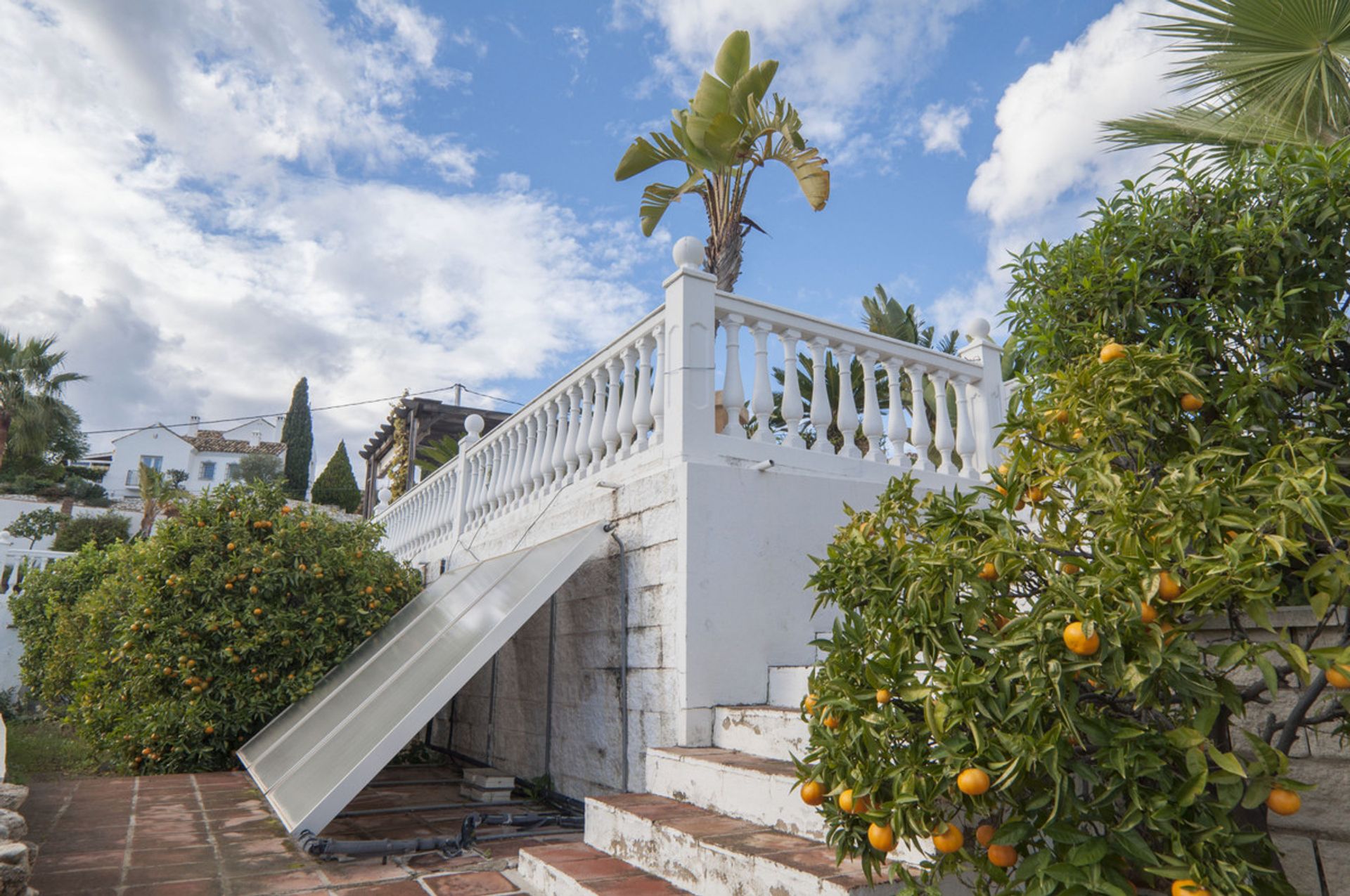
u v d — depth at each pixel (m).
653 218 11.57
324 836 4.35
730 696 4.20
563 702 5.44
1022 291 2.88
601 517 5.25
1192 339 2.42
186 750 6.77
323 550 7.91
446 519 9.30
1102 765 1.67
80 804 5.16
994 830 1.87
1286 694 2.35
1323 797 2.28
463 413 16.62
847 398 5.27
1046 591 1.90
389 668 5.34
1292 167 2.34
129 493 46.41
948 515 2.21
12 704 12.70
